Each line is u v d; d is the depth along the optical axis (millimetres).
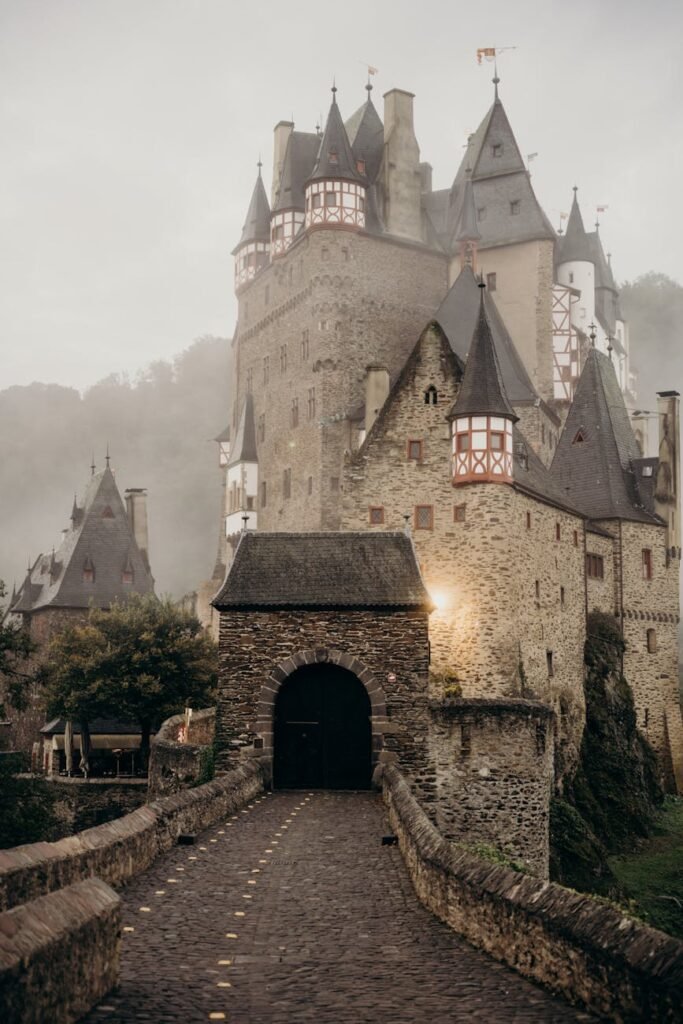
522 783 32156
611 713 58500
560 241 101188
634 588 63594
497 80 90438
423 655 31234
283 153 98188
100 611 65125
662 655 64750
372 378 70625
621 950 9672
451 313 72688
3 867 11953
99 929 10094
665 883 47344
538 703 33000
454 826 31859
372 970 11617
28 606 89188
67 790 57812
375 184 88875
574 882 44656
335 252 83625
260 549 33812
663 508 65688
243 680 31344
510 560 50781
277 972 11469
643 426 90500
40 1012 8727
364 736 31484
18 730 78938
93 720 64062
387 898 15445
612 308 113375
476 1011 10102
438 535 51938
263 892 15664
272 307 90688
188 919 13828
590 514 64125
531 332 83375
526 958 11414
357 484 53031
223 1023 9664
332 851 19344
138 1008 9977
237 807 25531
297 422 85812
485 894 12500
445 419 52719
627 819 54969
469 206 84125
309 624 31422
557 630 55781
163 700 61875
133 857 16703
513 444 52344
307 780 31312
